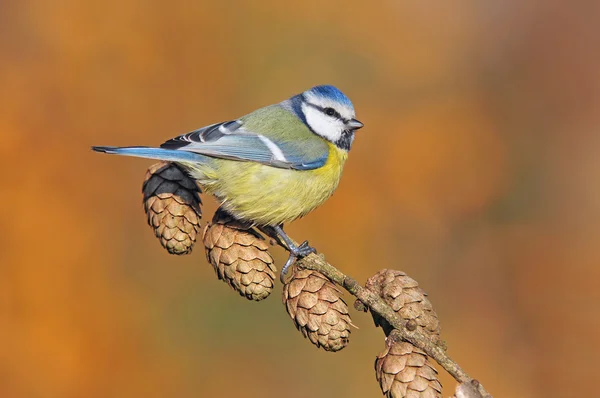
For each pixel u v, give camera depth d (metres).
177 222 5.27
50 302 10.44
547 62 15.25
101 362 10.16
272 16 14.12
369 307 4.38
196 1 13.75
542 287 11.90
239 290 4.98
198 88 13.50
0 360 9.91
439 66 15.12
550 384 10.81
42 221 11.08
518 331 11.45
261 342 10.47
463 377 4.06
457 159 13.85
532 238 12.69
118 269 11.05
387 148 13.98
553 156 14.03
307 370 10.32
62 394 9.88
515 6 15.72
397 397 4.04
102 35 13.23
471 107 14.57
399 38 15.02
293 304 4.52
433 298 11.91
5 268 10.55
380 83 14.69
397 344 4.20
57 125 12.34
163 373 10.18
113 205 11.67
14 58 12.78
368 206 12.77
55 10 13.04
